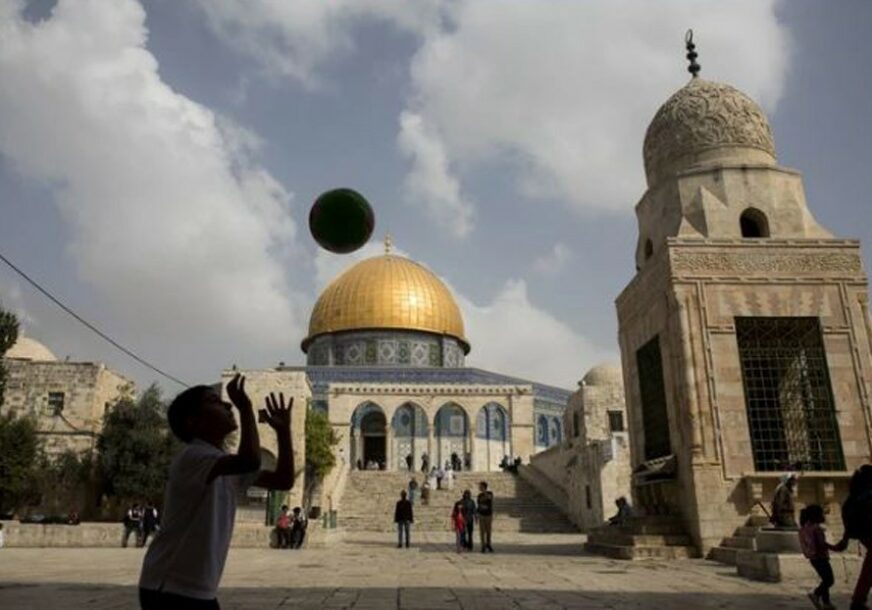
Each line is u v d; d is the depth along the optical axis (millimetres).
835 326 20125
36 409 40656
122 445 39719
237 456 3830
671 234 22734
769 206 21766
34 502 37625
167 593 3643
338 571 16234
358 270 71875
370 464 56438
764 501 18531
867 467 9273
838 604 10766
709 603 10758
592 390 38375
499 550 23422
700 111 23688
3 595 12031
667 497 20547
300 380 33719
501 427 59969
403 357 67562
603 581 13758
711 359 19656
